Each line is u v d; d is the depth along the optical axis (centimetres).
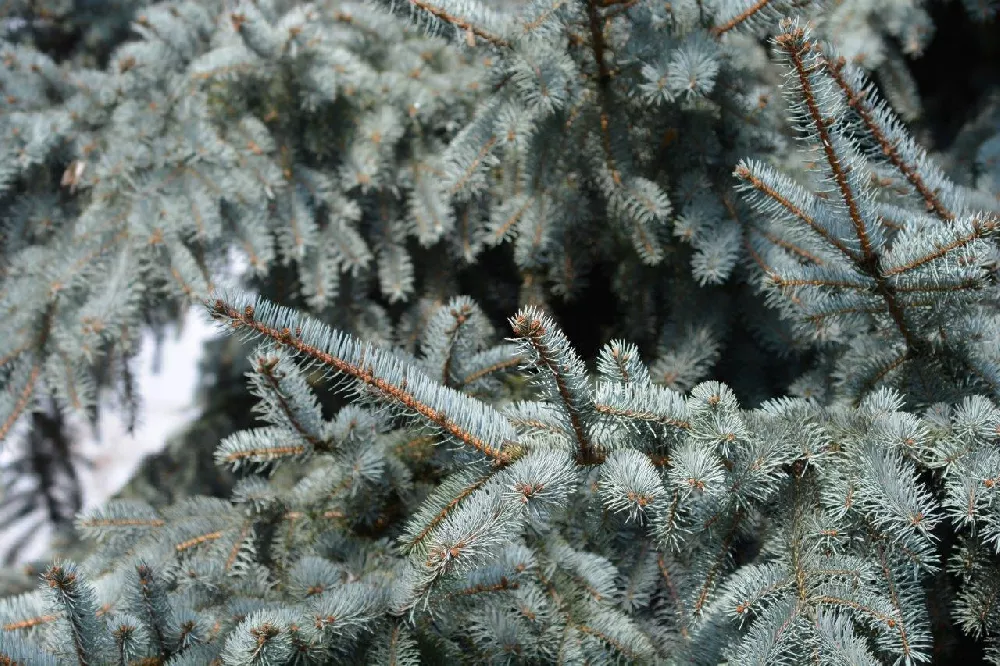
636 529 170
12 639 150
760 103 177
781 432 153
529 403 158
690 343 184
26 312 181
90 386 183
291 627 152
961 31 221
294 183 187
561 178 181
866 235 155
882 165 163
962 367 160
